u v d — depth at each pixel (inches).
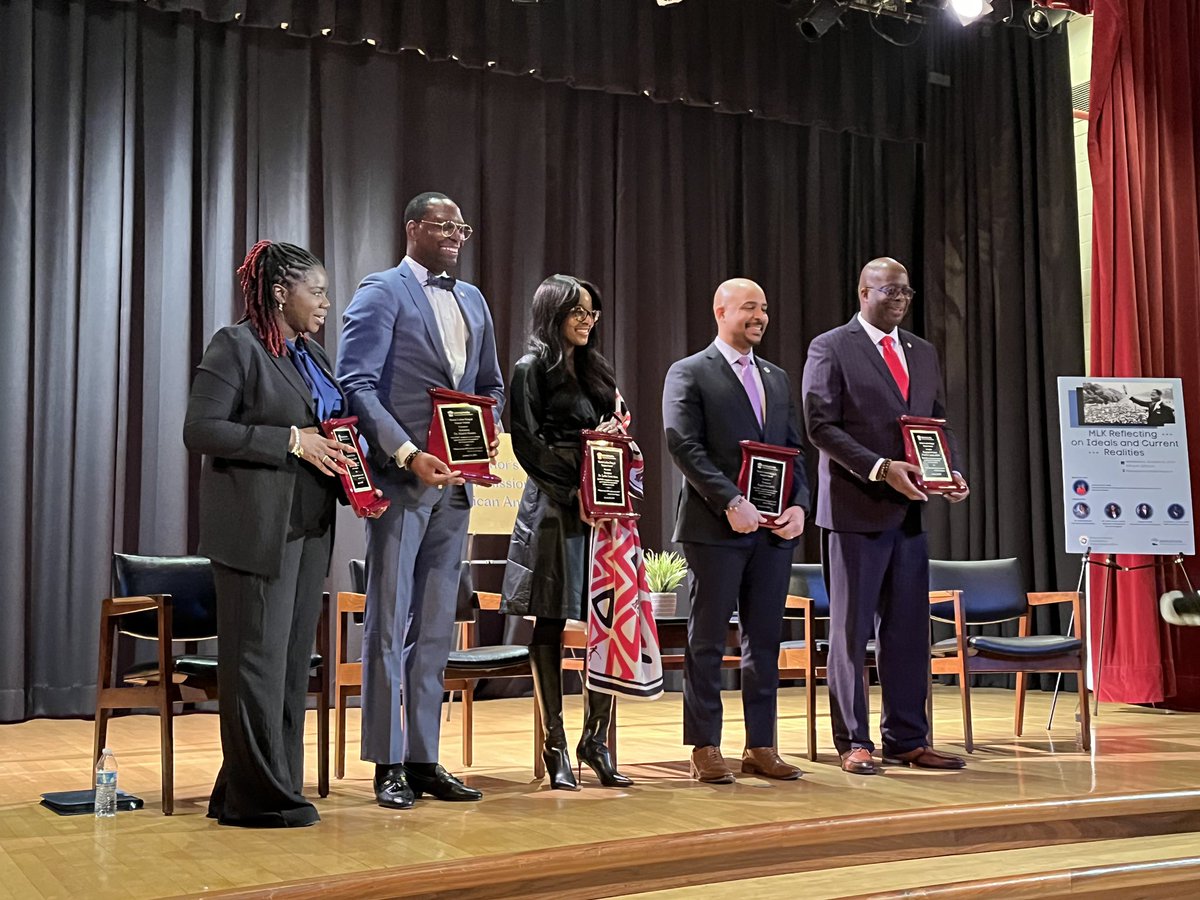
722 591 146.6
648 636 141.3
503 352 273.4
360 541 256.4
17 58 230.5
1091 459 225.1
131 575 144.2
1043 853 123.5
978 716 226.5
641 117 293.3
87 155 237.9
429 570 135.7
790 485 150.6
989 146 301.1
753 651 149.5
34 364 230.8
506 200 276.5
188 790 142.4
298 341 128.8
